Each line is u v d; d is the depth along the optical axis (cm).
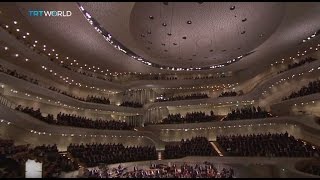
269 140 1920
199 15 1759
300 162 1498
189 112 2791
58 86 2525
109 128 2355
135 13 1672
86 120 2288
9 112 1594
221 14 1745
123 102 2827
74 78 2497
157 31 1942
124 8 1573
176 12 1714
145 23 1823
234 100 2594
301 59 2441
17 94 1998
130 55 2427
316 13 1700
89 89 2786
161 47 2214
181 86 2939
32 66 2169
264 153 1758
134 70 2841
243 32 1947
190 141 2277
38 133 1922
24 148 1570
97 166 1759
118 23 1767
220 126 2358
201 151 2042
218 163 1864
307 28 1906
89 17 1738
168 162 1992
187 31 1948
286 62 2545
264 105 2497
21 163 1206
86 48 2241
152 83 2914
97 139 2319
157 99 2864
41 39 2080
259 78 2712
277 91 2389
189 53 2334
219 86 2947
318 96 1881
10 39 1802
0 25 1869
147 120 2750
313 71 2147
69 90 2631
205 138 2322
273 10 1666
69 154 1905
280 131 2170
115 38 2041
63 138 2106
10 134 1714
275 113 2233
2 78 1703
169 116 2650
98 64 2641
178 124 2481
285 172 1435
